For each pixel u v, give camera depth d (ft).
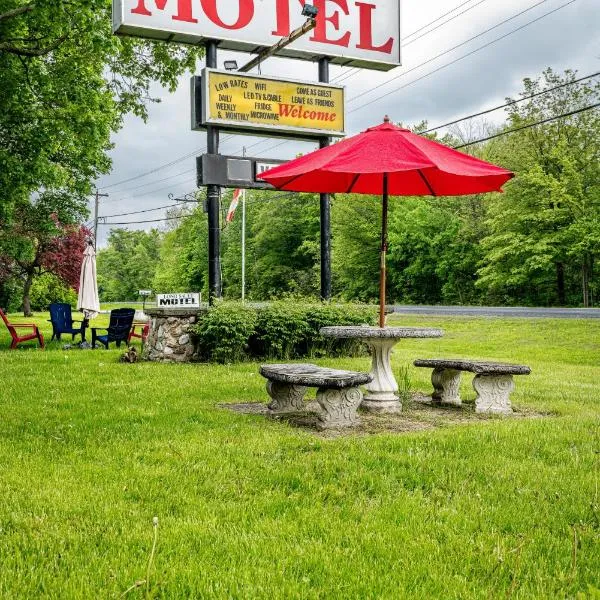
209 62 44.68
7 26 50.96
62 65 55.67
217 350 40.42
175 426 21.47
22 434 20.10
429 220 152.66
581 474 15.90
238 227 212.84
